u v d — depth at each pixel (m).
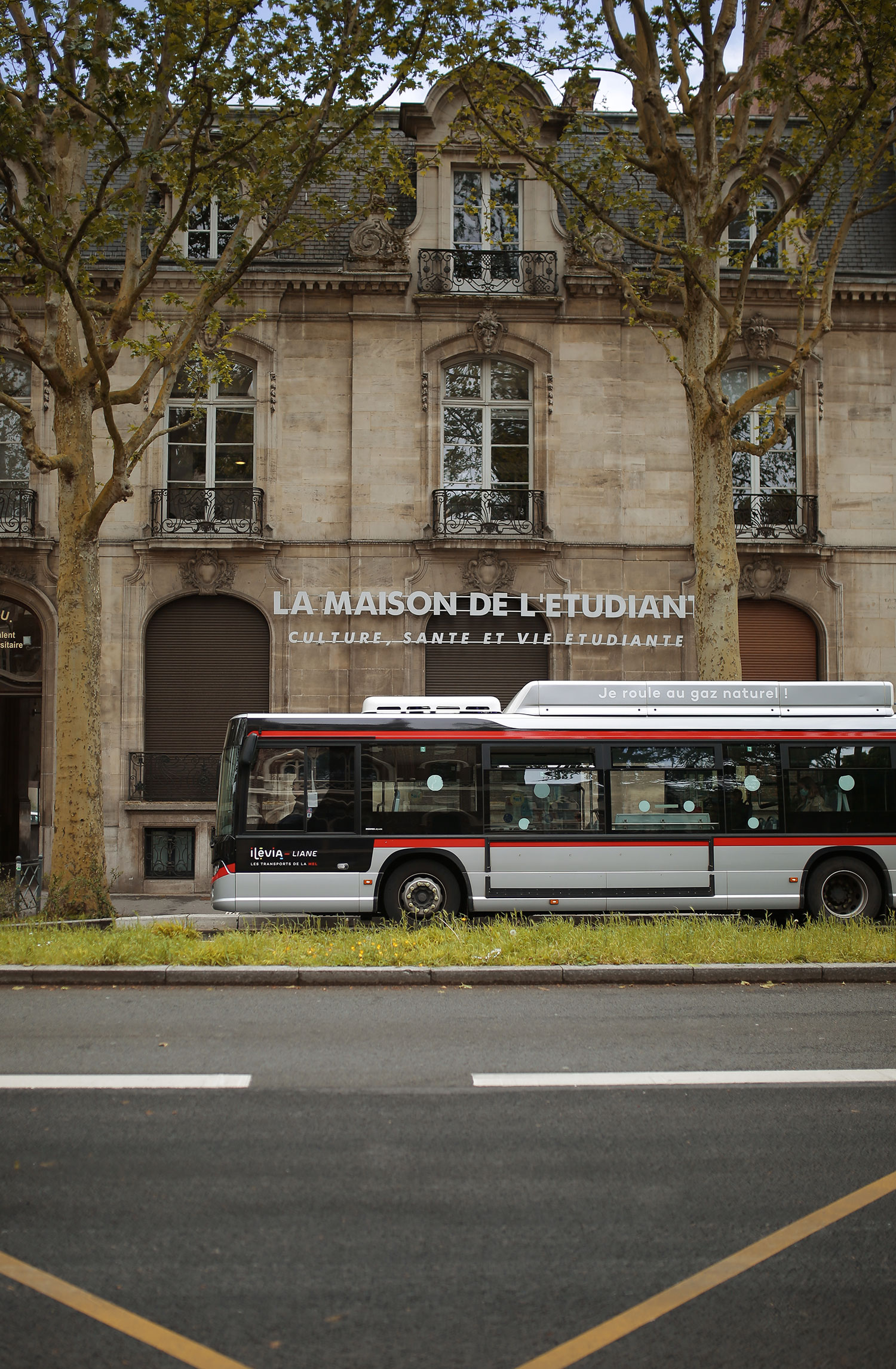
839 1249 4.40
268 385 21.69
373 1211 4.73
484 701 15.45
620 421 22.08
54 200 13.69
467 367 22.31
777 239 16.77
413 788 14.79
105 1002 9.03
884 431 22.70
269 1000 9.16
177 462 21.81
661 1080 6.78
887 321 22.78
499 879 14.68
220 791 15.35
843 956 10.52
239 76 12.81
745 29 15.59
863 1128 5.90
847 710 15.41
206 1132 5.74
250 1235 4.48
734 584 15.99
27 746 21.94
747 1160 5.39
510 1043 7.68
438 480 21.83
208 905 18.66
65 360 14.58
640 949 10.63
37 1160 5.32
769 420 19.95
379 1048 7.51
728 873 14.90
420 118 21.98
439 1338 3.67
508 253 22.00
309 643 21.52
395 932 11.79
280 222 14.27
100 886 14.01
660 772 15.04
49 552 21.22
